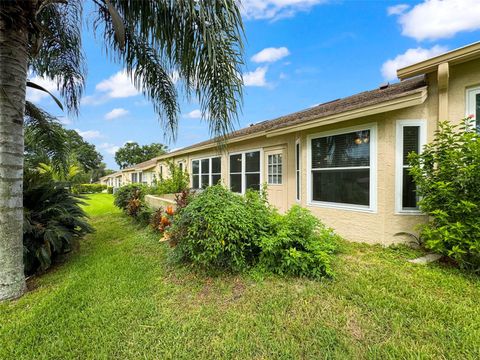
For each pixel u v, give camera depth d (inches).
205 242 124.9
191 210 135.3
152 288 121.4
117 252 184.1
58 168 232.7
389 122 172.2
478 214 127.6
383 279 118.4
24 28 122.8
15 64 121.0
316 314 93.7
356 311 94.2
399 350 74.6
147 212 271.6
